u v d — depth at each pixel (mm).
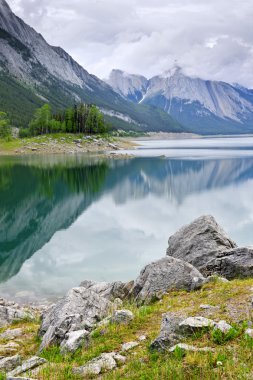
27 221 50906
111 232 44438
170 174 97125
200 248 21953
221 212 52312
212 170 101938
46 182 86312
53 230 46094
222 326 11484
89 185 82125
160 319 14250
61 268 32812
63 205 61062
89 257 35469
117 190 75375
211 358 10164
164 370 10047
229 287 15531
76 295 16859
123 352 12102
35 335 16703
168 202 61531
